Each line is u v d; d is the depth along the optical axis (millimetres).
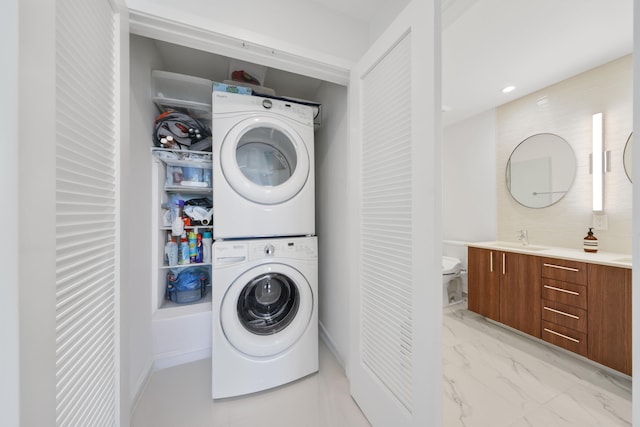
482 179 2787
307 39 1292
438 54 786
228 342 1316
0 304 354
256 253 1371
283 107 1463
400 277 974
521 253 2020
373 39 1412
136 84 1347
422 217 835
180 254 1771
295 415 1228
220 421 1188
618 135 1823
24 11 375
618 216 1824
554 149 2191
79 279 567
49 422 428
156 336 1562
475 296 2391
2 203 354
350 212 1345
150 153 1558
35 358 398
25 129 380
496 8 1343
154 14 1000
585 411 1258
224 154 1340
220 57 1755
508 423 1188
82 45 584
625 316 1469
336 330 1736
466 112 2756
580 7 1335
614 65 1830
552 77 2055
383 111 1086
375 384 1111
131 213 1260
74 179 551
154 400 1312
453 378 1516
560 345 1762
